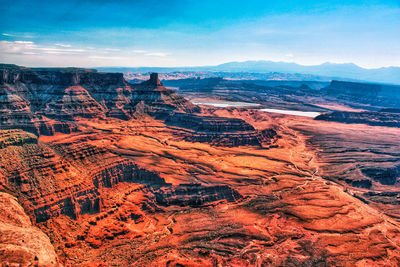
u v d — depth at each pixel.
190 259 86.12
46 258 72.81
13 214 83.12
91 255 85.25
